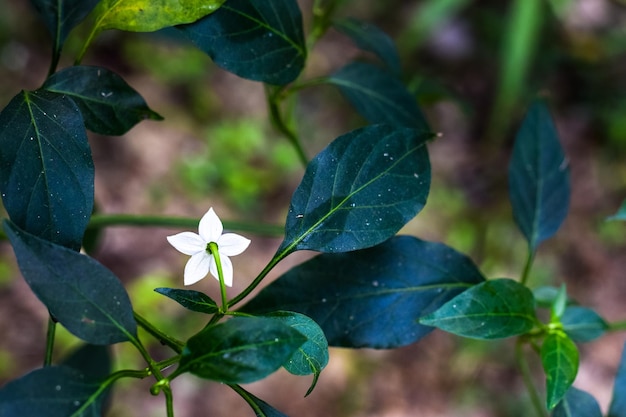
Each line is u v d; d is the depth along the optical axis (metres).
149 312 1.18
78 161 0.36
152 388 0.34
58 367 0.34
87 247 0.53
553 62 1.55
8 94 1.25
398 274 0.42
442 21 1.57
